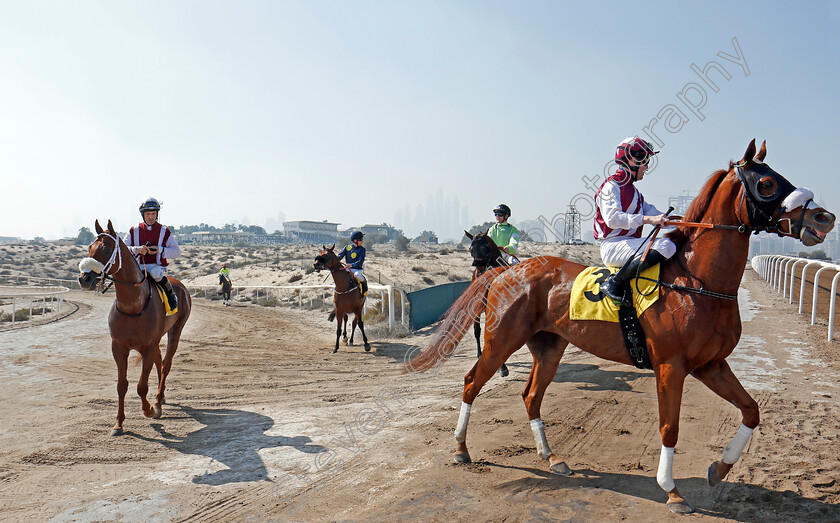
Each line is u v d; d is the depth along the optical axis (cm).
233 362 962
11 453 494
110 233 556
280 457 479
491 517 350
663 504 365
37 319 1573
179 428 573
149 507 379
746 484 392
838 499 367
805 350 857
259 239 16750
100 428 571
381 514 358
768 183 340
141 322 573
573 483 402
